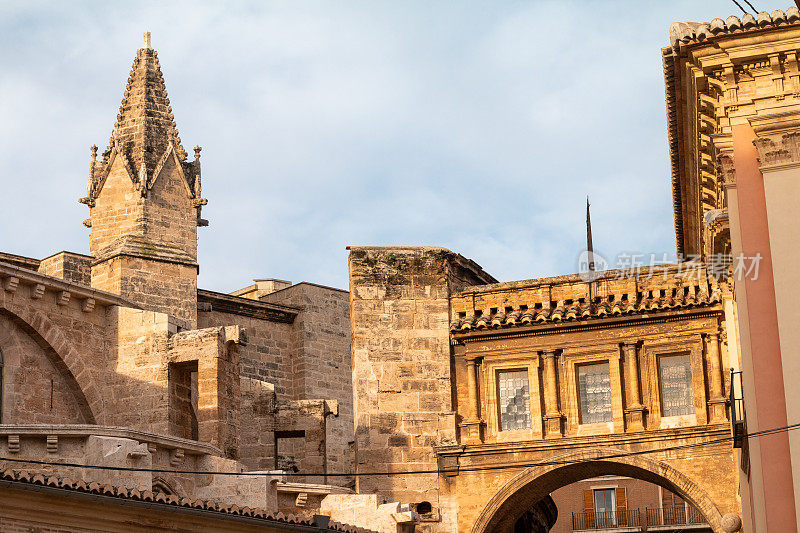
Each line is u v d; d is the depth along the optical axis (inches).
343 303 2516.0
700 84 1207.6
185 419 1892.2
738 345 1588.3
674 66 1238.9
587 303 1831.9
